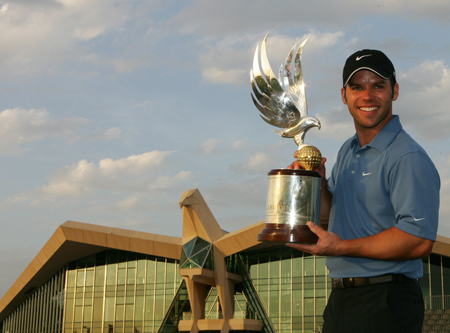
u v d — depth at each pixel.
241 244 40.91
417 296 3.36
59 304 53.62
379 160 3.36
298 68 4.06
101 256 51.91
